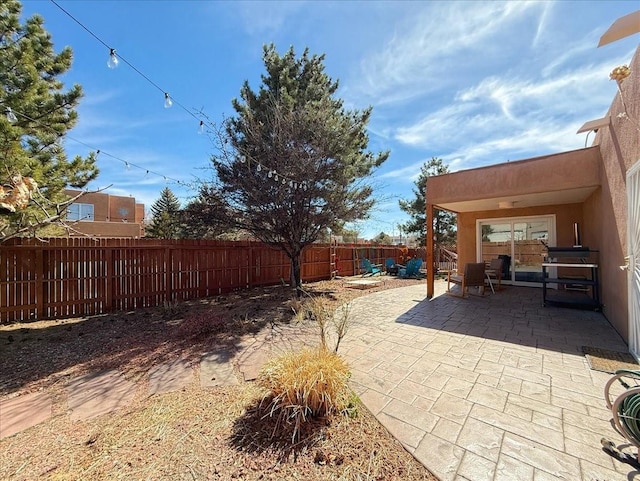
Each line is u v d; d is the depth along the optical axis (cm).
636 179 353
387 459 200
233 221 816
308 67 960
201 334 475
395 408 260
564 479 182
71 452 213
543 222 870
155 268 702
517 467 192
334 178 821
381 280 1162
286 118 759
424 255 1783
